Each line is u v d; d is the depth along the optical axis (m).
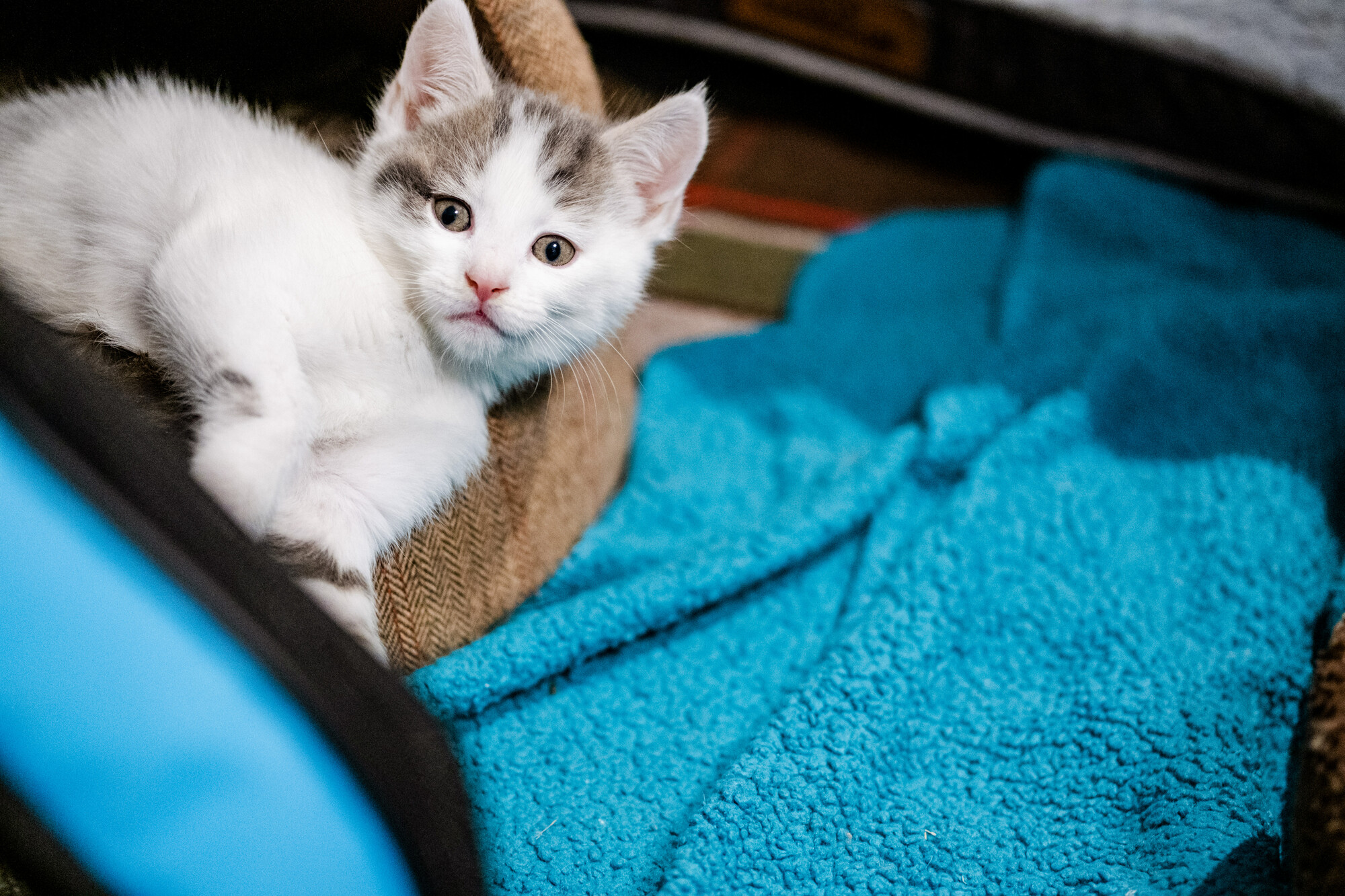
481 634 1.36
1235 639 1.34
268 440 0.97
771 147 2.73
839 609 1.46
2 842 0.65
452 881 0.80
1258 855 1.05
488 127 1.20
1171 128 2.39
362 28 1.23
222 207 1.07
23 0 1.14
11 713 0.63
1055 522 1.50
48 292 1.10
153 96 1.19
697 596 1.38
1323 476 1.57
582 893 1.07
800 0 2.58
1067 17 2.33
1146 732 1.21
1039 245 2.16
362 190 1.18
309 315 1.05
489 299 1.13
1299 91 2.18
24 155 1.11
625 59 2.79
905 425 1.72
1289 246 2.13
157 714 0.65
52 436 0.70
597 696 1.31
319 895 0.70
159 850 0.66
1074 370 1.80
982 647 1.35
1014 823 1.15
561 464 1.47
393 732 0.81
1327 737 0.86
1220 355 1.78
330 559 1.10
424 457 1.19
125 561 0.67
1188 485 1.57
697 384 1.94
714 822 1.08
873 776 1.17
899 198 2.62
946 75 2.54
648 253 1.34
